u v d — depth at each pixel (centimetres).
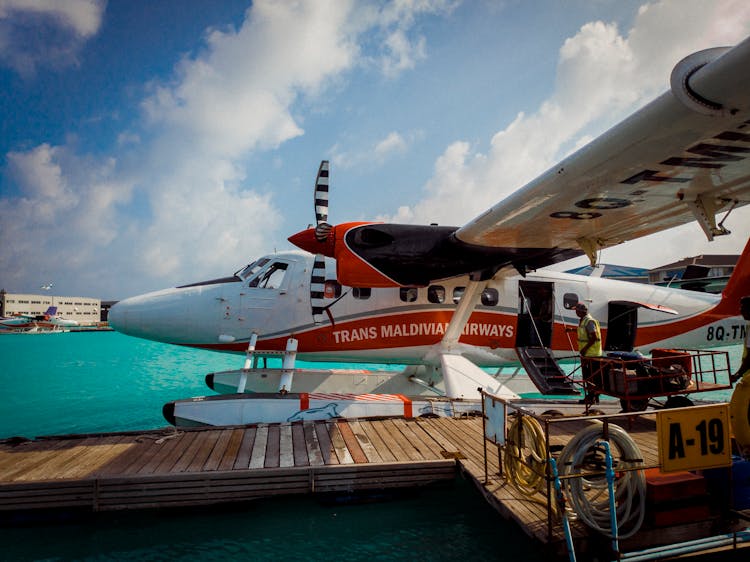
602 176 408
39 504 383
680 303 923
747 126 305
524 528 310
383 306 773
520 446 357
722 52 246
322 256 689
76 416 790
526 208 500
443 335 782
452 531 366
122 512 393
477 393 673
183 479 399
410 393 845
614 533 279
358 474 421
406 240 664
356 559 322
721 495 321
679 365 489
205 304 764
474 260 668
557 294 854
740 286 927
